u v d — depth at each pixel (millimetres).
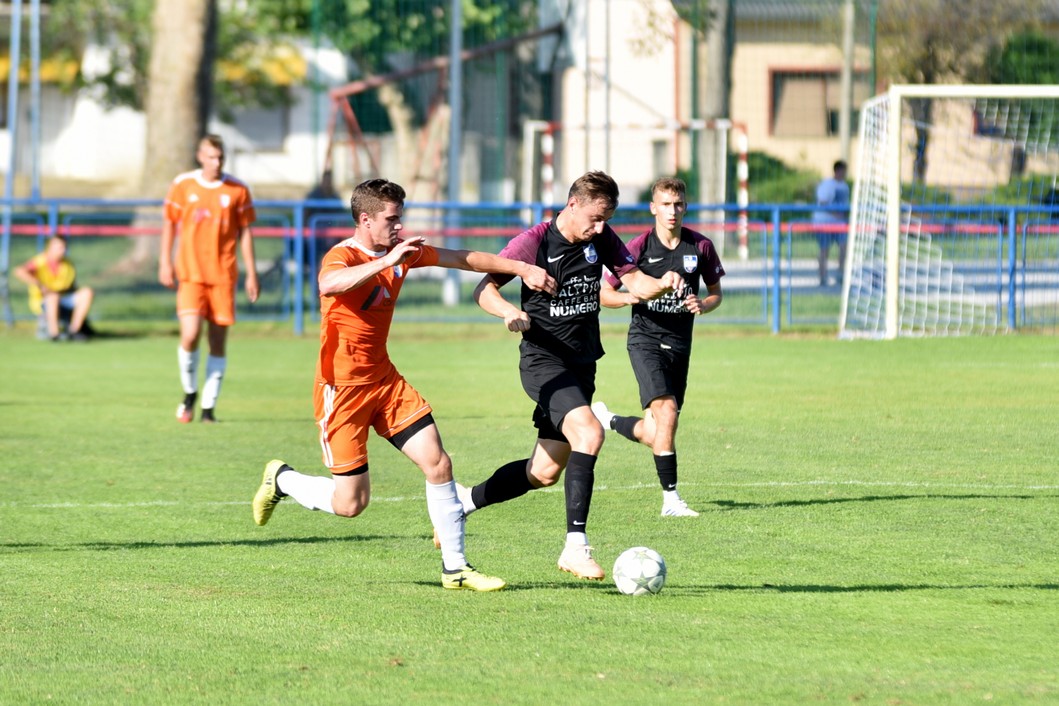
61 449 35250
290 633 18156
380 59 105188
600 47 103125
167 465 32812
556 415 21656
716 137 96562
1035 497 28000
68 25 130125
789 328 68438
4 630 18359
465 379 51062
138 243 74312
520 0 106250
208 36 82562
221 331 40188
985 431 37000
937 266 66875
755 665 16594
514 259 21594
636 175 110500
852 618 18859
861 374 50594
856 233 65625
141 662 16859
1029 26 87000
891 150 62531
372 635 18047
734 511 26938
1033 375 49750
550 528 25703
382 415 20859
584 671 16391
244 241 40062
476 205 68875
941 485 29469
